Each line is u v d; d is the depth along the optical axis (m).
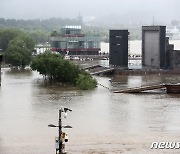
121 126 149.75
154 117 164.00
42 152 121.00
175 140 132.75
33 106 183.75
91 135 137.62
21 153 120.44
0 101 196.88
